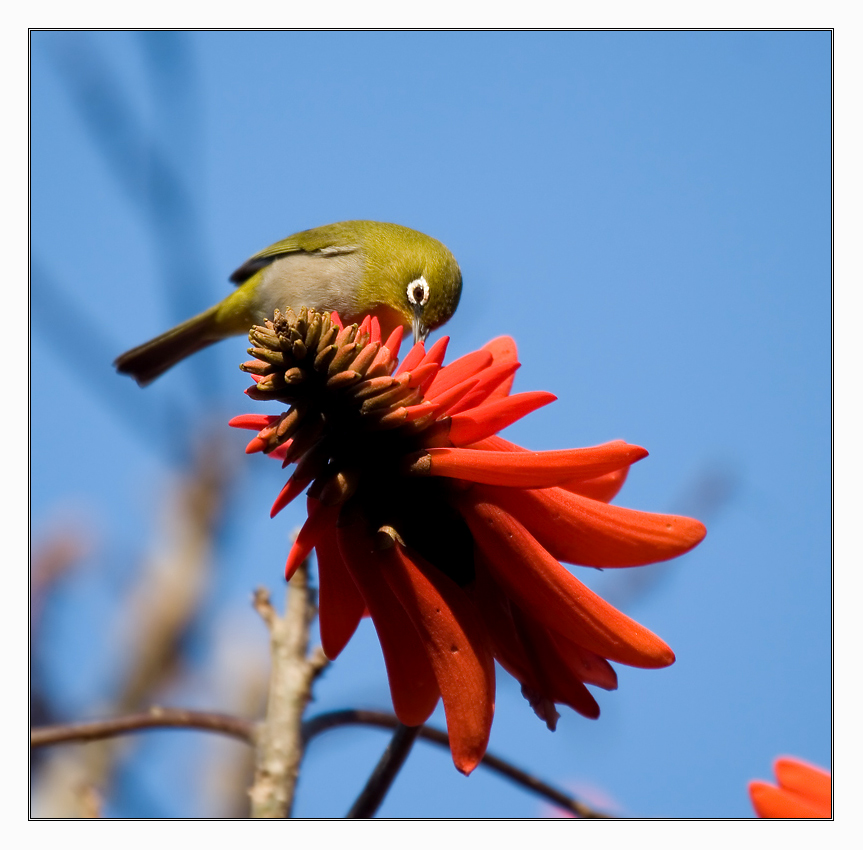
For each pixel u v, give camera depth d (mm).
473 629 4461
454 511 4684
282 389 4531
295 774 6328
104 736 6469
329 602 4934
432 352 4594
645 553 4723
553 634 4809
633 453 4383
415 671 4648
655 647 4527
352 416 4559
